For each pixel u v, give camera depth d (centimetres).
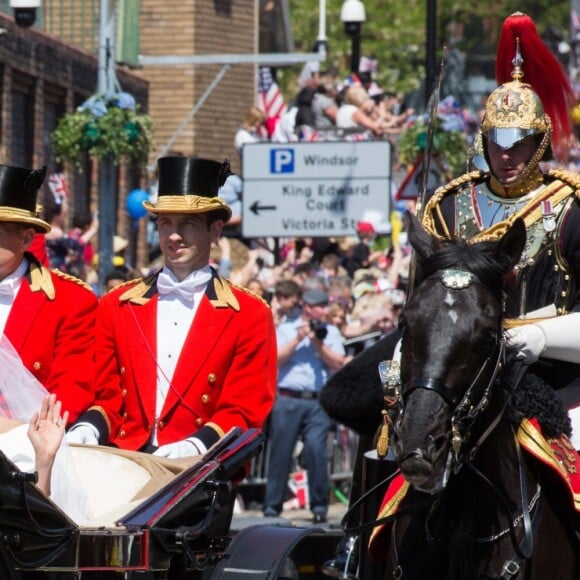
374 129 7481
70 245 5506
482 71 11575
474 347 2097
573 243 2383
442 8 13325
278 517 4756
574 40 10906
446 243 2228
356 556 2672
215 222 2802
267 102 7375
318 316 4700
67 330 2734
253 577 2542
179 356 2745
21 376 2542
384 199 5206
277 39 10781
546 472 2286
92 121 5578
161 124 9575
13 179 2606
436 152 5912
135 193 6284
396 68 13588
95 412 2727
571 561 2323
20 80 6731
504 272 2186
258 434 2647
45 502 2223
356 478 2677
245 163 5238
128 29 6869
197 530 2453
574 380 2422
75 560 2280
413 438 2044
